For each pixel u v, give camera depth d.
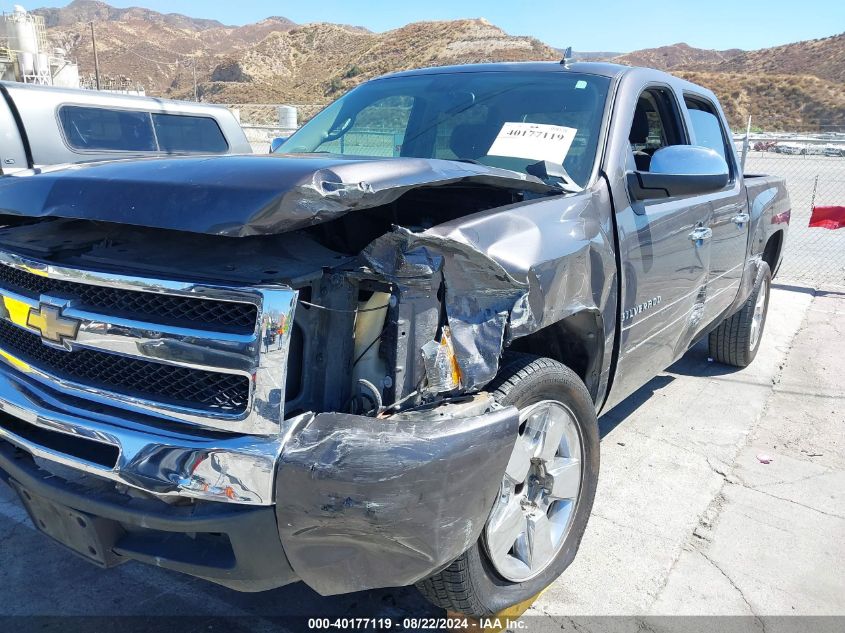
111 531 2.10
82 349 2.08
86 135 6.69
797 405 5.12
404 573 1.96
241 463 1.83
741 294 5.11
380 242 2.00
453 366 2.10
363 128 3.76
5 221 2.70
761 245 5.40
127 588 2.83
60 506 2.12
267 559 1.91
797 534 3.37
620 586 2.92
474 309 2.17
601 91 3.37
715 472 4.00
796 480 3.93
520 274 2.28
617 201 3.04
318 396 2.05
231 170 2.03
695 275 3.90
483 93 3.61
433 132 3.50
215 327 1.89
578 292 2.66
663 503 3.62
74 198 2.11
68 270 2.07
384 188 1.95
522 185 2.56
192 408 1.92
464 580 2.31
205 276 1.92
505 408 2.12
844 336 7.01
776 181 5.80
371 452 1.82
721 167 3.06
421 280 2.03
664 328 3.65
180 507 1.95
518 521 2.57
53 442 2.16
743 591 2.92
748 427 4.68
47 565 2.96
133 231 2.30
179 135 7.50
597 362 2.97
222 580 1.99
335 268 2.03
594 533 3.32
